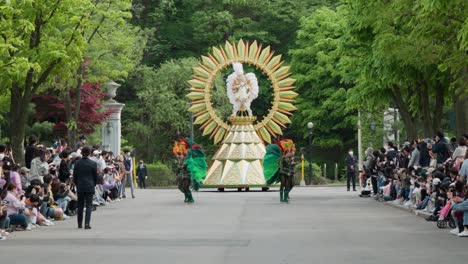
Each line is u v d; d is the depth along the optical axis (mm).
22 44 40156
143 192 60469
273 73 65125
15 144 43906
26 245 24750
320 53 89375
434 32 31219
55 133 68188
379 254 21969
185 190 45625
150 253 22547
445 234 26875
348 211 37906
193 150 47375
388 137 79062
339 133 93562
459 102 40562
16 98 44125
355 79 54500
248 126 63594
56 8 43281
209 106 64562
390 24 40094
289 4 98875
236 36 97250
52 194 34750
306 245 24234
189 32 100000
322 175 91812
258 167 61875
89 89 67625
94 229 29969
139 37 78188
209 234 27703
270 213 37219
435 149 36125
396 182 42031
